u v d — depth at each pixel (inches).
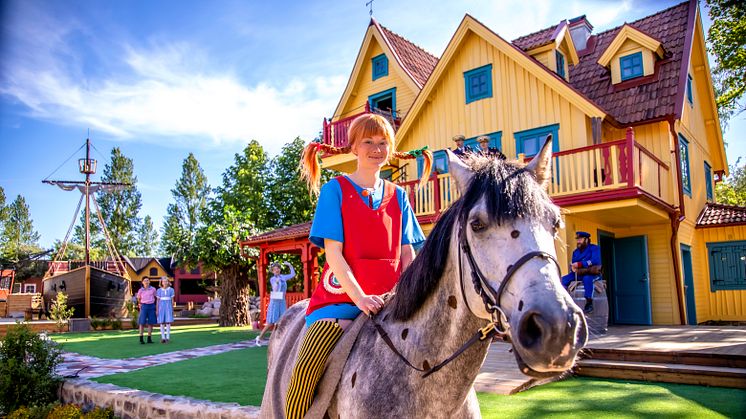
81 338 652.1
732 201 1290.6
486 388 251.3
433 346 80.4
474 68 638.5
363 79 810.8
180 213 2501.2
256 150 1032.2
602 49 707.4
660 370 270.8
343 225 96.9
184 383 311.4
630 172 442.6
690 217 619.8
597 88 632.4
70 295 970.7
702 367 267.7
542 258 62.7
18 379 328.2
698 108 725.3
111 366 389.7
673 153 563.5
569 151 483.8
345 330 96.7
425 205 546.0
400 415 80.0
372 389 83.0
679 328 469.1
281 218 1007.0
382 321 89.9
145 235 2994.6
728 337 365.4
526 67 581.3
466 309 75.8
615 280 585.3
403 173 683.4
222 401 261.9
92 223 2549.2
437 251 81.9
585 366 292.2
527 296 60.0
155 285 2054.6
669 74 588.1
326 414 95.1
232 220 842.2
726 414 206.5
